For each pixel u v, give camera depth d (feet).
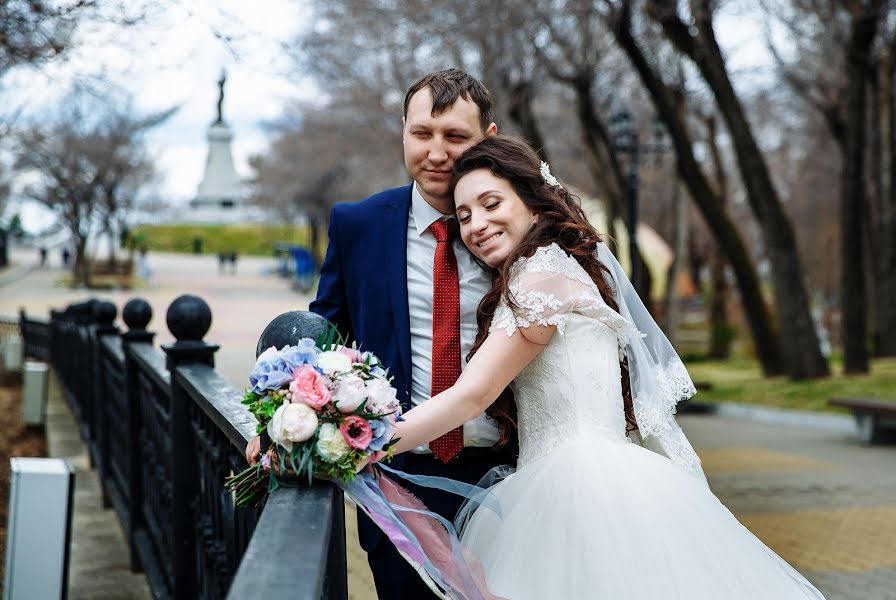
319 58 68.08
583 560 7.97
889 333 66.13
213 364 12.53
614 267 9.25
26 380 35.24
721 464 31.71
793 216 121.70
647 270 64.28
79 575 17.72
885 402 36.45
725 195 75.87
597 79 69.10
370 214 9.59
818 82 64.49
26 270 165.37
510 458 9.39
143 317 18.04
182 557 12.30
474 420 9.13
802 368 52.85
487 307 8.65
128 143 126.00
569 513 8.16
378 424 6.88
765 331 56.90
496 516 8.70
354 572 15.25
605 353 8.70
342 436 6.63
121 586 17.03
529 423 8.84
